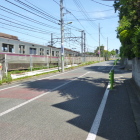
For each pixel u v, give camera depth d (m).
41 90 8.80
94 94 7.77
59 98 7.03
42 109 5.50
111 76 8.94
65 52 30.62
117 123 4.31
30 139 3.47
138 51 6.14
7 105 5.96
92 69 23.67
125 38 8.05
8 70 15.12
